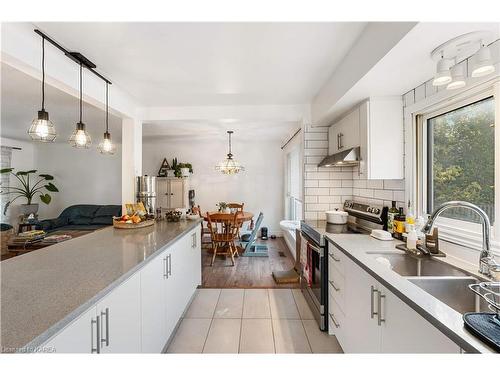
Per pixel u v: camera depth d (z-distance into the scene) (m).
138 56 2.02
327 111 2.55
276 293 3.07
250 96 2.98
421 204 1.98
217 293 3.08
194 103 3.24
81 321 1.01
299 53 1.98
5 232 4.17
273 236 6.14
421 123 1.97
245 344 2.09
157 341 1.78
